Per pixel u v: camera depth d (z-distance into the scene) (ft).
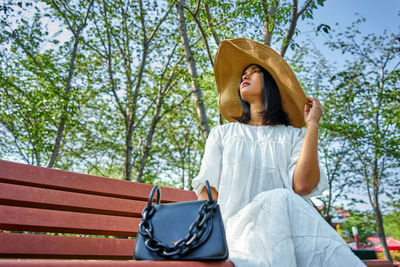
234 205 4.85
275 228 3.52
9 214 4.95
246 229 3.81
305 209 3.75
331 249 3.50
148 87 50.57
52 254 5.05
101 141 50.24
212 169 5.28
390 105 40.47
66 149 48.03
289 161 5.19
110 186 6.36
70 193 5.76
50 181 5.61
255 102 6.21
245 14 17.47
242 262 3.27
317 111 5.32
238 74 6.98
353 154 53.21
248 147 5.34
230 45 6.72
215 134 5.70
